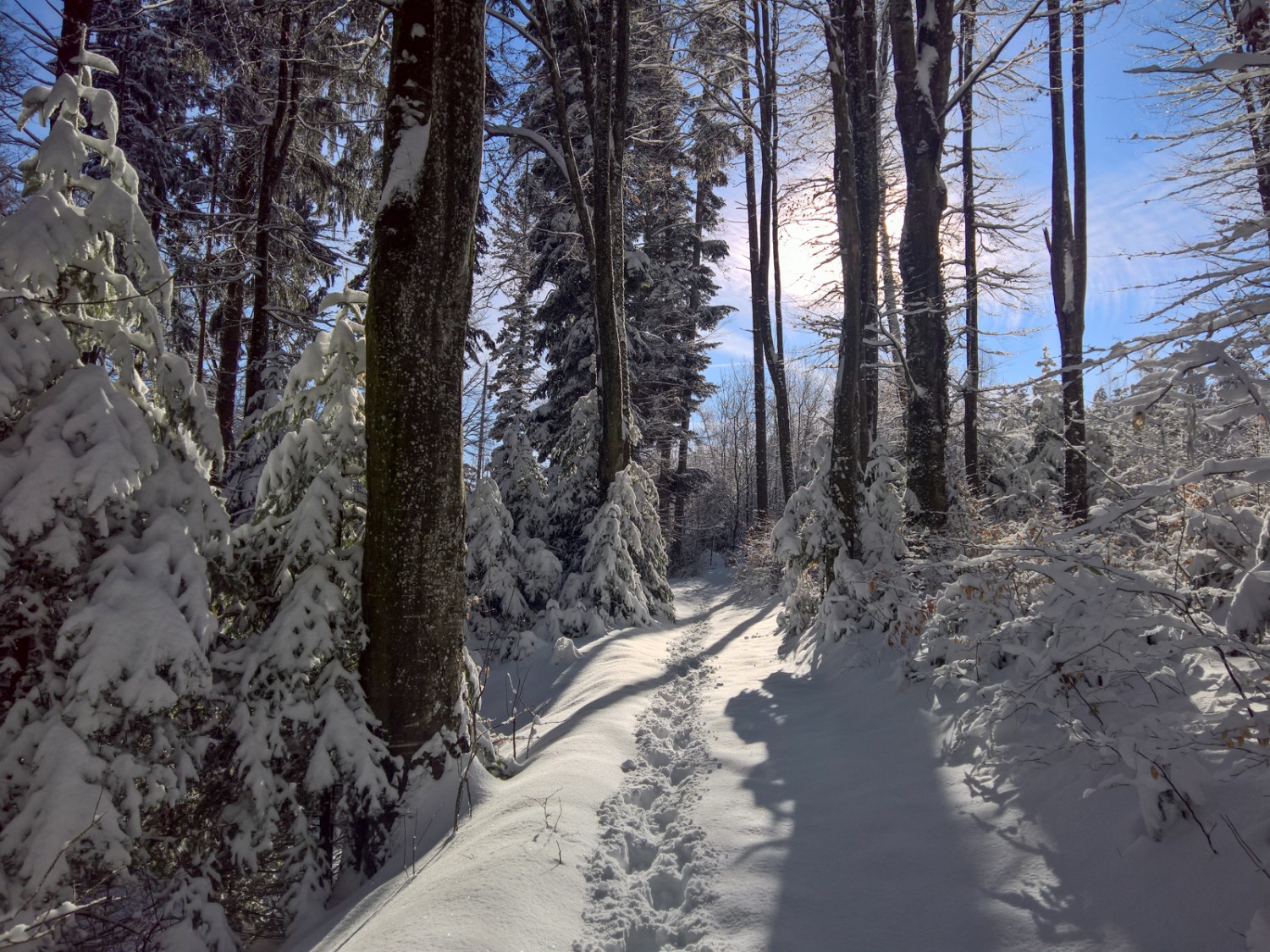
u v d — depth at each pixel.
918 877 3.04
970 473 14.95
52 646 3.92
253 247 13.32
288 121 12.59
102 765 3.62
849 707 5.63
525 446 14.78
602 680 7.58
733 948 2.77
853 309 8.34
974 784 3.70
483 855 3.55
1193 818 2.62
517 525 14.44
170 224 13.43
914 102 8.38
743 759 4.83
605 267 12.05
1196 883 2.40
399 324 4.85
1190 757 2.84
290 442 5.33
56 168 4.22
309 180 14.81
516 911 2.98
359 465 5.42
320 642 4.62
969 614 5.05
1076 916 2.55
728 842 3.61
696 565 29.08
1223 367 2.86
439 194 4.91
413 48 4.98
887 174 13.52
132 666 3.73
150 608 3.85
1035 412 15.87
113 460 3.85
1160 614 3.28
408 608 4.77
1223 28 7.10
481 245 18.33
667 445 27.34
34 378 3.94
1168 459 5.21
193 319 15.63
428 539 4.86
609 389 12.27
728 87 15.79
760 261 19.14
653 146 17.56
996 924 2.62
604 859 3.54
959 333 10.95
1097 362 3.29
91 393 3.98
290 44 12.14
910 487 8.30
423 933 2.84
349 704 4.67
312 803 4.54
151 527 4.21
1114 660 3.67
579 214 12.38
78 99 4.47
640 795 4.41
